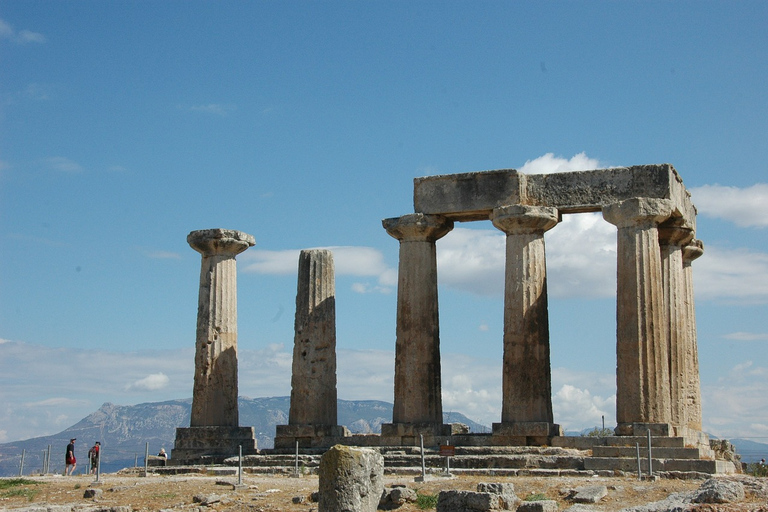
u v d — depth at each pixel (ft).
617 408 127.85
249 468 129.90
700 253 152.25
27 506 104.12
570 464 118.11
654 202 128.88
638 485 102.12
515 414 132.46
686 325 145.28
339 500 85.87
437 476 115.03
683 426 130.72
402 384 139.13
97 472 121.39
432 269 142.31
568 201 136.46
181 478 124.16
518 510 89.40
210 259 152.76
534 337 133.90
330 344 147.84
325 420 145.38
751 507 80.64
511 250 136.26
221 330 151.12
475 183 139.33
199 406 149.18
